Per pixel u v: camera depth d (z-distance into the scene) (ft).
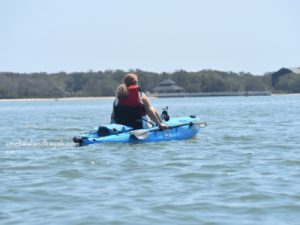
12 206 32.91
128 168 47.21
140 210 31.60
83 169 46.85
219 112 180.45
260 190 36.99
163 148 62.28
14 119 150.71
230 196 35.22
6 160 53.36
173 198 34.78
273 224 28.37
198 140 72.23
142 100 67.67
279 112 169.37
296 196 34.83
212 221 29.07
